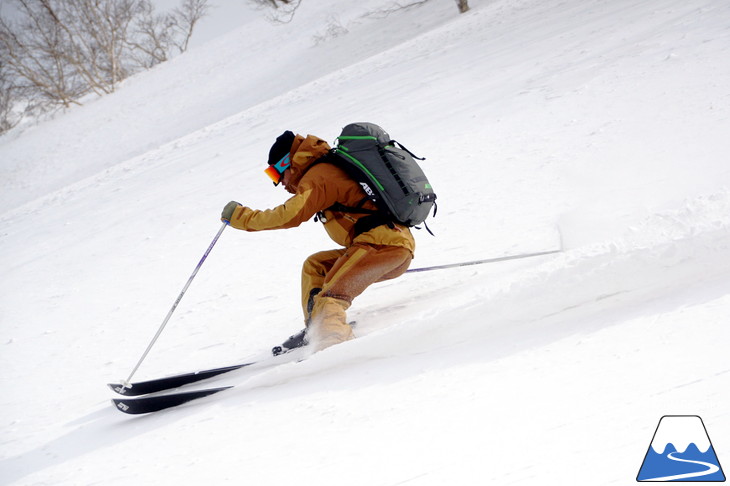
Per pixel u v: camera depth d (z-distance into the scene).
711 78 15.75
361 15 71.50
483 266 10.02
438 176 15.42
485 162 15.51
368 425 5.83
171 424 7.31
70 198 33.12
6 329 13.34
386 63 40.19
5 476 7.07
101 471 6.50
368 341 7.47
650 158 12.38
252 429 6.48
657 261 7.00
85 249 19.06
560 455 4.64
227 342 9.94
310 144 8.50
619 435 4.68
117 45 99.31
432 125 20.38
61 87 92.69
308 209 8.24
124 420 7.94
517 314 7.16
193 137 41.34
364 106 27.33
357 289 8.42
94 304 13.69
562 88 19.31
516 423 5.16
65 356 11.05
